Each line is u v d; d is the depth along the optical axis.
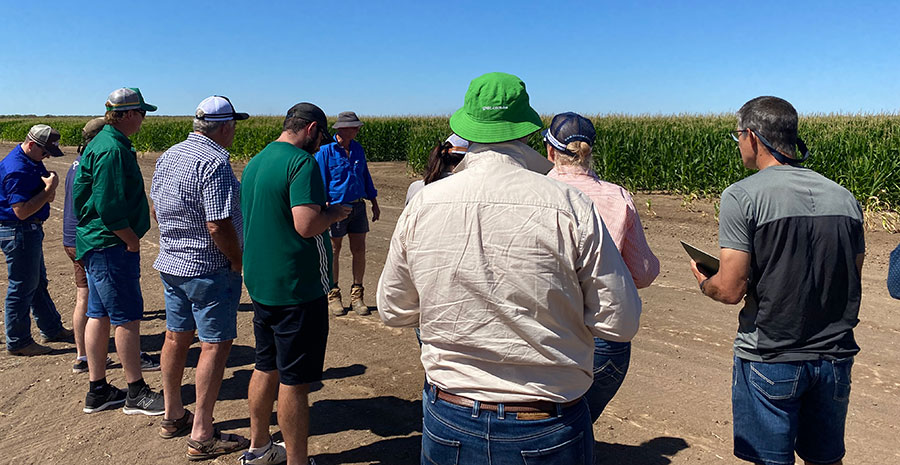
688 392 3.86
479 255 1.64
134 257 3.61
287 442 2.87
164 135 31.17
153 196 3.21
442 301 1.68
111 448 3.34
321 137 2.95
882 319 5.04
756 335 2.14
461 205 1.66
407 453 3.28
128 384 3.74
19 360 4.61
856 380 3.93
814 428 2.17
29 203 4.35
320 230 2.70
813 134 12.30
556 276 1.63
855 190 10.32
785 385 2.09
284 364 2.80
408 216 1.75
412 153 18.81
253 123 27.14
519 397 1.66
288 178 2.67
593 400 2.56
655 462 3.08
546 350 1.65
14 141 46.09
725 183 11.93
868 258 7.05
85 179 3.43
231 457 3.25
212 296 3.15
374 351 4.77
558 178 2.39
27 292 4.62
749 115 2.18
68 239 4.22
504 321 1.64
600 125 15.70
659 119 21.45
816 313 2.05
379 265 7.38
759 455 2.19
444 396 1.75
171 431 3.45
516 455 1.67
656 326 5.03
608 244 1.65
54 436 3.47
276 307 2.78
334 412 3.77
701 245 7.95
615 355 2.42
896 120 15.81
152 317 5.60
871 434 3.28
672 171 13.08
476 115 1.74
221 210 3.02
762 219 2.05
